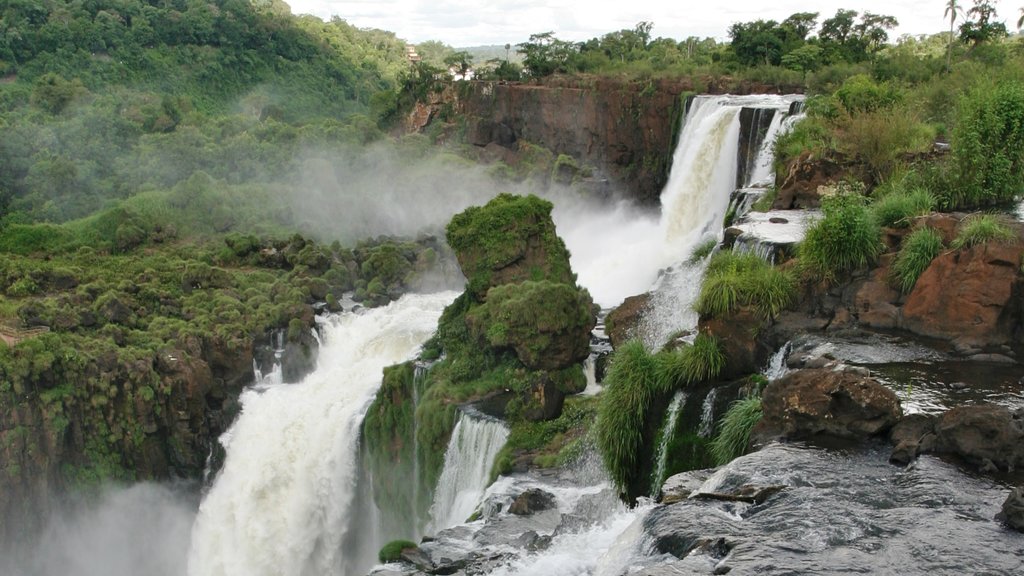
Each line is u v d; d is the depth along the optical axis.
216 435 54.66
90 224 76.88
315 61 158.25
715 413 25.33
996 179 31.81
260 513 50.41
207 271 64.44
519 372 41.19
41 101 103.94
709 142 59.06
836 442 20.23
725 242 34.19
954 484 17.58
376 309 60.56
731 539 15.71
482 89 97.19
